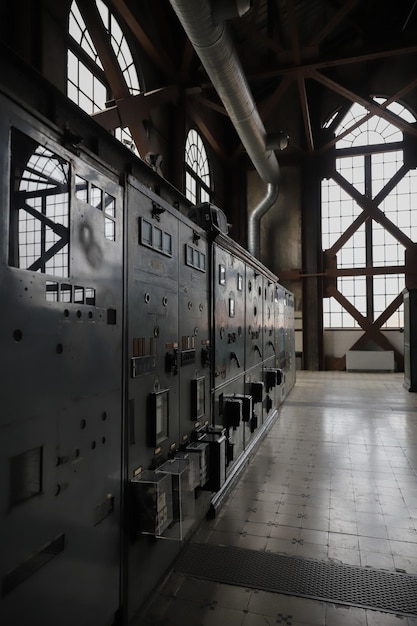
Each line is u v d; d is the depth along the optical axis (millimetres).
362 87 16047
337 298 16656
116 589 2574
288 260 16922
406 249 15914
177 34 11461
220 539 3855
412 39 10930
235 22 11227
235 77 8016
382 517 4285
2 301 1704
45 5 6465
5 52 1945
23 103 1878
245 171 17359
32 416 1869
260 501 4676
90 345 2346
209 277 4660
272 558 3535
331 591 3100
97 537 2379
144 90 10070
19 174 1935
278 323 9664
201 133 14266
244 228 17203
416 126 15594
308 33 14594
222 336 4996
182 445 3719
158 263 3318
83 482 2250
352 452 6426
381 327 16453
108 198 2594
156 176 3598
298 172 16891
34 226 1990
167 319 3473
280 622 2787
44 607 1914
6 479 1704
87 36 7875
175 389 3590
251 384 6578
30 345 1864
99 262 2455
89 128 2658
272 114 16703
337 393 11625
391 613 2869
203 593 3092
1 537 1673
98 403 2414
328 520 4223
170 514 2996
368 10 14273
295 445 6801
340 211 16797
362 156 16562
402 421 8391
